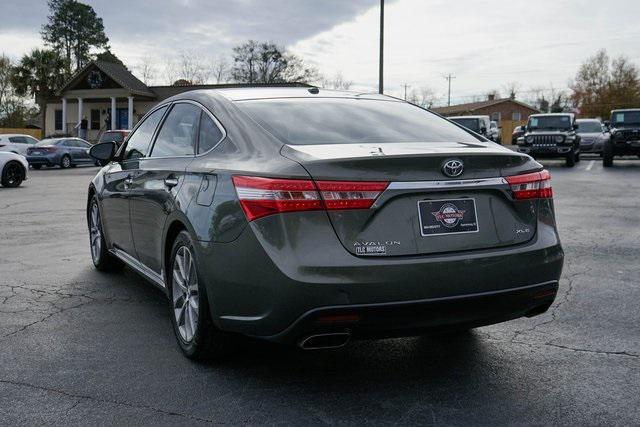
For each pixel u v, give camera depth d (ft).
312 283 9.85
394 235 10.32
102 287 18.52
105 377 11.76
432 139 12.57
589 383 11.50
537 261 11.13
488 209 11.05
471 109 295.28
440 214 10.64
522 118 305.32
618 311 15.97
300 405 10.59
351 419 10.08
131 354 12.99
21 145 98.17
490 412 10.33
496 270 10.68
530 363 12.51
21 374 11.89
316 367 12.33
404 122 13.35
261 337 10.71
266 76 223.92
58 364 12.41
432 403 10.68
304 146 11.25
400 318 10.23
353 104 13.99
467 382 11.58
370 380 11.69
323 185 10.12
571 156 71.46
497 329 14.66
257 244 10.28
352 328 10.16
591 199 40.57
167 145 14.87
